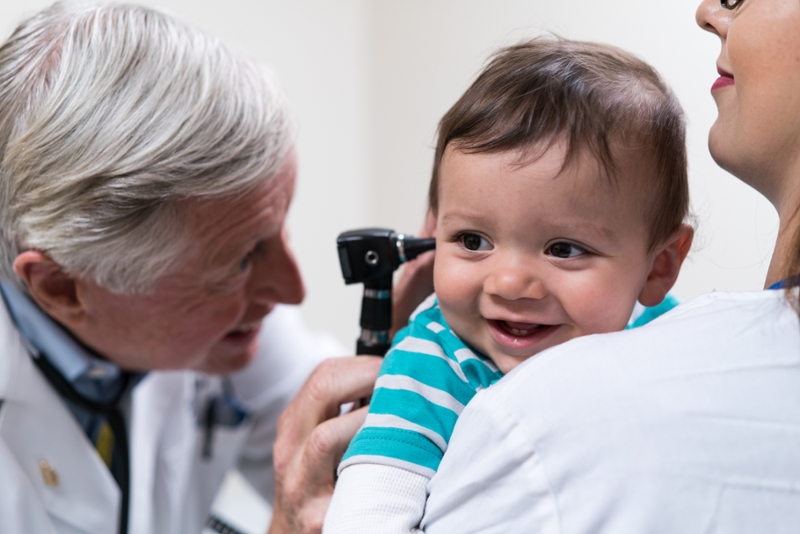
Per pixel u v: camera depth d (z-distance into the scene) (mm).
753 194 959
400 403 593
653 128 587
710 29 589
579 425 444
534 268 578
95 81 782
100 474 1049
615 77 603
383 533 525
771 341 460
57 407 1005
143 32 808
